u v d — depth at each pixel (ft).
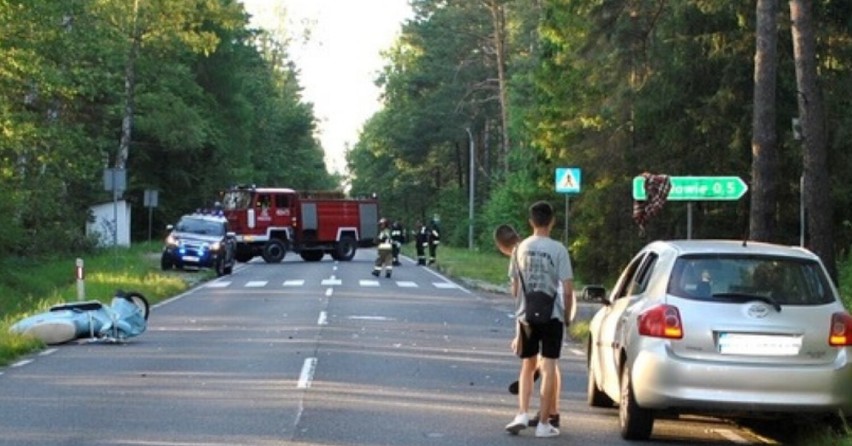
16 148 160.35
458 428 54.65
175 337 94.63
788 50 133.90
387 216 495.41
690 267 50.83
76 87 173.17
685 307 49.70
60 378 70.03
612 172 155.02
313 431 53.16
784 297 49.80
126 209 259.60
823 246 92.99
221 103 331.16
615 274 158.20
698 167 144.97
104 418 56.18
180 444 49.90
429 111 386.11
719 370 48.65
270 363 77.66
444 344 92.02
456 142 420.77
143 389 65.67
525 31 309.01
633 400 50.98
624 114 150.71
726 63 137.69
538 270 52.54
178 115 269.44
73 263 186.70
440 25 351.25
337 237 254.47
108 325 90.43
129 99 242.99
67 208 205.98
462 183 437.99
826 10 125.80
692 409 49.11
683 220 149.18
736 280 50.31
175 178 312.09
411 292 158.10
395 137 425.69
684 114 142.92
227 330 100.78
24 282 151.23
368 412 58.54
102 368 74.74
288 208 244.83
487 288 167.73
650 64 142.82
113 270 173.68
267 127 439.63
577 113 164.76
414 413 58.54
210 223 194.70
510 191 257.34
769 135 96.17
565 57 161.68
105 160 255.50
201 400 61.82
